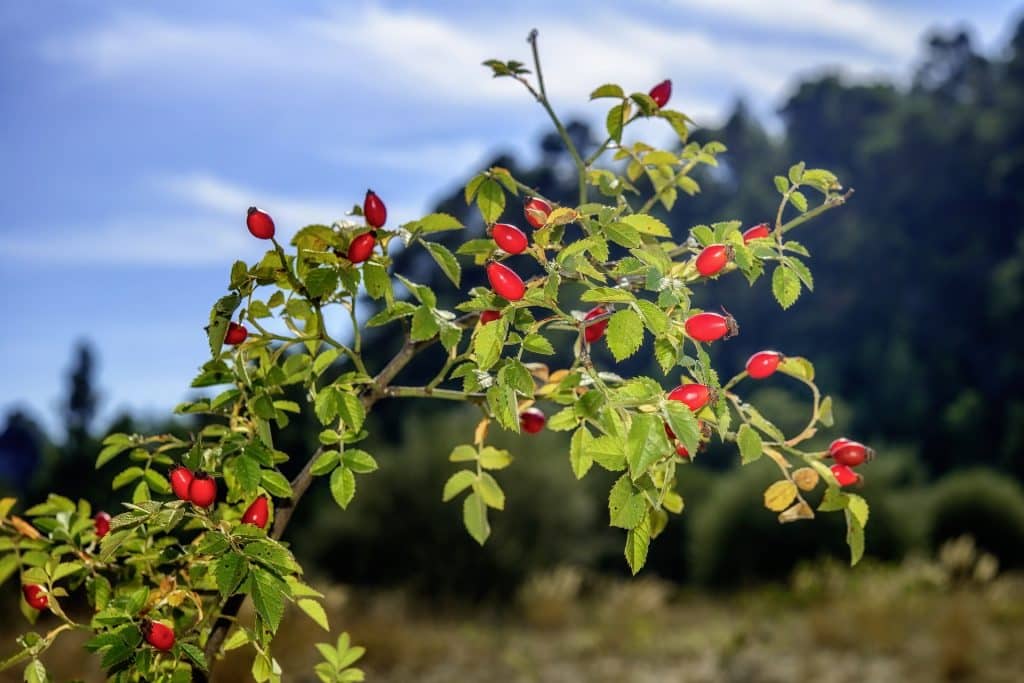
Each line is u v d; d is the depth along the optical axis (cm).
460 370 190
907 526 1344
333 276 188
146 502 174
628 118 222
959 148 4791
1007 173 4666
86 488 1367
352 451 194
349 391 193
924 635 877
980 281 4494
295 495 197
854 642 856
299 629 773
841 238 4741
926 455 3988
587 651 869
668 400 157
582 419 190
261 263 183
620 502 160
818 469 200
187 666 172
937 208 4756
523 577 1162
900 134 4872
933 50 5600
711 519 1362
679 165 237
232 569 161
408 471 1227
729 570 1327
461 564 1163
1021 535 1359
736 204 4791
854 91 5169
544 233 174
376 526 1199
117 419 1363
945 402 4181
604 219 173
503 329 169
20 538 212
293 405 207
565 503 1252
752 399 1828
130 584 210
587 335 201
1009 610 948
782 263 189
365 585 1191
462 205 2916
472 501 226
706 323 169
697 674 780
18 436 2948
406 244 191
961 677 748
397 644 835
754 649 853
